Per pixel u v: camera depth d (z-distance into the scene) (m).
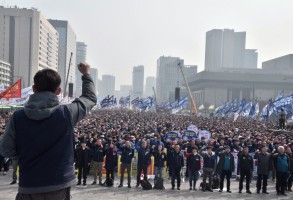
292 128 40.50
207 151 16.88
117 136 24.73
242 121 58.03
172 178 16.73
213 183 17.03
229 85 155.00
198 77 162.38
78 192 15.30
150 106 63.81
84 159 16.72
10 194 14.28
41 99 2.25
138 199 14.38
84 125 32.94
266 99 155.25
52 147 2.22
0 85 34.94
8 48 164.12
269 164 16.38
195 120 53.59
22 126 2.20
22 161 2.21
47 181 2.18
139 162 16.86
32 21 166.38
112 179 16.86
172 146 17.11
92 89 2.57
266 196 15.90
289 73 176.00
